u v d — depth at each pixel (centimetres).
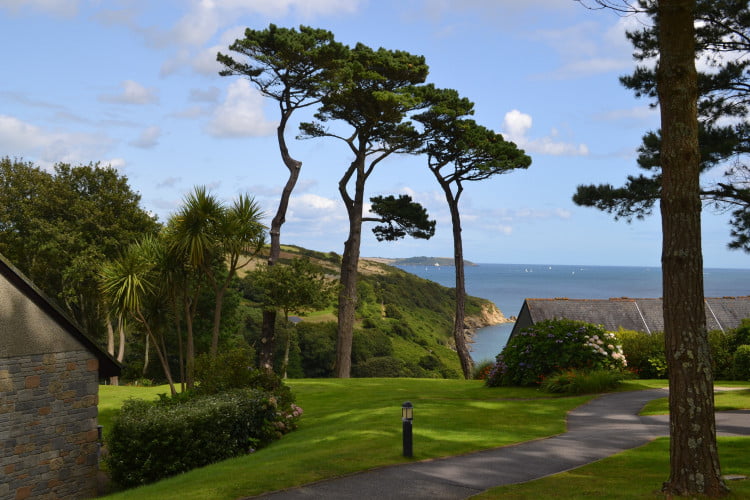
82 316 3831
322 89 3025
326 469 902
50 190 3672
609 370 1917
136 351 4331
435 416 1391
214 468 1012
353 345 6506
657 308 3553
